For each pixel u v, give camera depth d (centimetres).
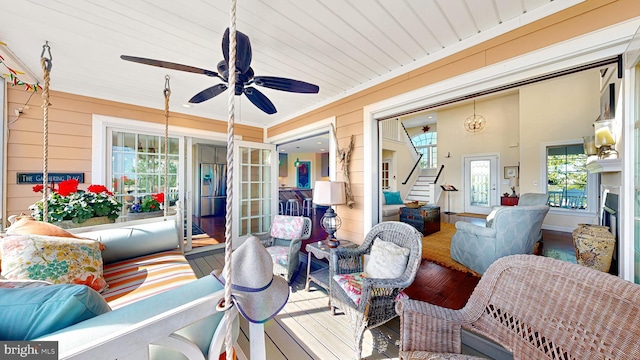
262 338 87
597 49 137
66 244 149
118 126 313
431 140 896
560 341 92
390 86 246
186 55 209
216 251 398
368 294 157
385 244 196
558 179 511
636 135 127
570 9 144
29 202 257
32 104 260
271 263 98
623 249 133
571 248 365
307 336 180
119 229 209
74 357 51
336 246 241
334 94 310
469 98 206
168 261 206
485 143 671
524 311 104
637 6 126
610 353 80
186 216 413
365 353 164
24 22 163
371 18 164
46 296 67
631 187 130
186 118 372
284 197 818
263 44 195
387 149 678
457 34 184
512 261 114
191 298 79
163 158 359
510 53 167
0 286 81
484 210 673
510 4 153
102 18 161
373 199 273
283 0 146
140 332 61
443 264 311
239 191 412
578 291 92
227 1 146
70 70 237
